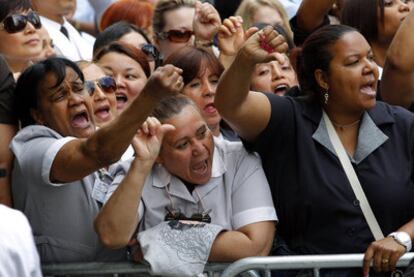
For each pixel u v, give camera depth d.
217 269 15.73
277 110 16.16
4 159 15.91
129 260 15.84
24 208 15.77
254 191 16.12
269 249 15.96
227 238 15.67
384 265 15.41
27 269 11.75
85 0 27.48
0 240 11.69
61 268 15.71
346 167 16.03
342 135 16.31
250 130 16.08
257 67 19.16
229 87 15.49
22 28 19.38
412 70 17.64
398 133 16.30
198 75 17.84
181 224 15.73
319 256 15.41
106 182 16.17
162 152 15.96
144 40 20.09
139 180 15.04
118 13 23.52
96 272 15.70
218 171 16.22
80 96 15.99
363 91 16.22
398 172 16.03
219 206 16.11
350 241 15.87
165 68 14.02
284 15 21.36
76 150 14.67
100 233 15.02
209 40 20.09
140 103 14.10
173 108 15.94
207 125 17.53
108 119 17.94
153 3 23.91
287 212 16.17
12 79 16.23
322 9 20.58
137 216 15.34
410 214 16.06
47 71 15.88
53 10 22.42
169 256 15.49
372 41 19.94
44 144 15.15
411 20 17.72
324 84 16.36
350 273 15.85
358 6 19.92
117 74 19.17
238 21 18.34
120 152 14.44
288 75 19.27
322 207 15.94
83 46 22.91
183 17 21.34
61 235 15.67
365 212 15.88
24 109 16.05
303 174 16.06
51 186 15.44
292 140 16.20
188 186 16.14
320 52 16.38
